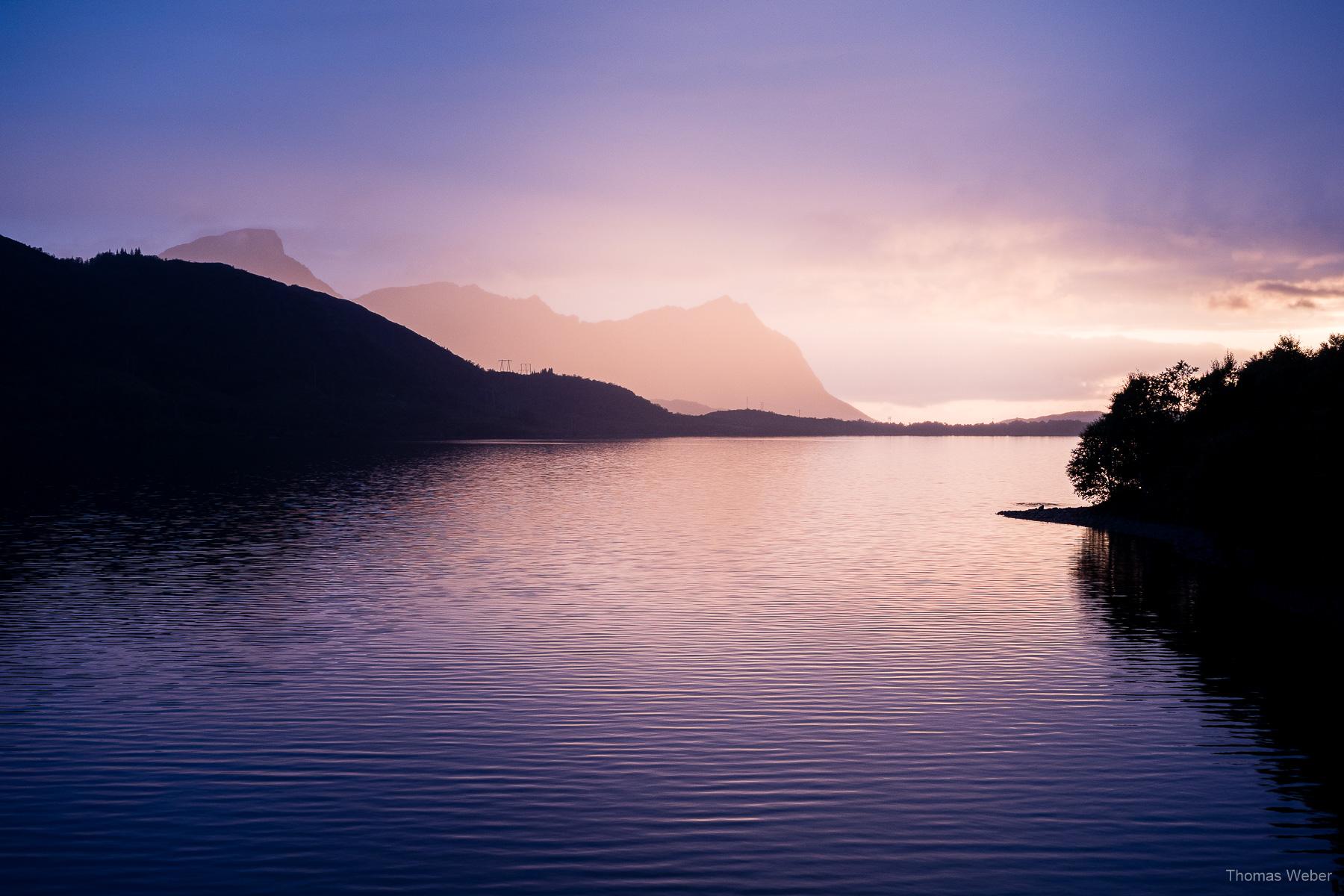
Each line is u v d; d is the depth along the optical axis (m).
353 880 18.70
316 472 156.88
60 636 38.22
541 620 42.03
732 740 26.59
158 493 112.25
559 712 28.81
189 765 24.38
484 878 18.84
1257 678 33.59
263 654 35.53
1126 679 33.31
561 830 20.89
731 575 56.00
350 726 27.45
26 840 20.20
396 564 58.84
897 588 51.94
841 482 156.25
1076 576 57.06
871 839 20.70
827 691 31.31
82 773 23.78
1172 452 98.00
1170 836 21.05
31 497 104.69
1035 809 22.34
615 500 113.69
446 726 27.50
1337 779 24.25
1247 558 61.06
